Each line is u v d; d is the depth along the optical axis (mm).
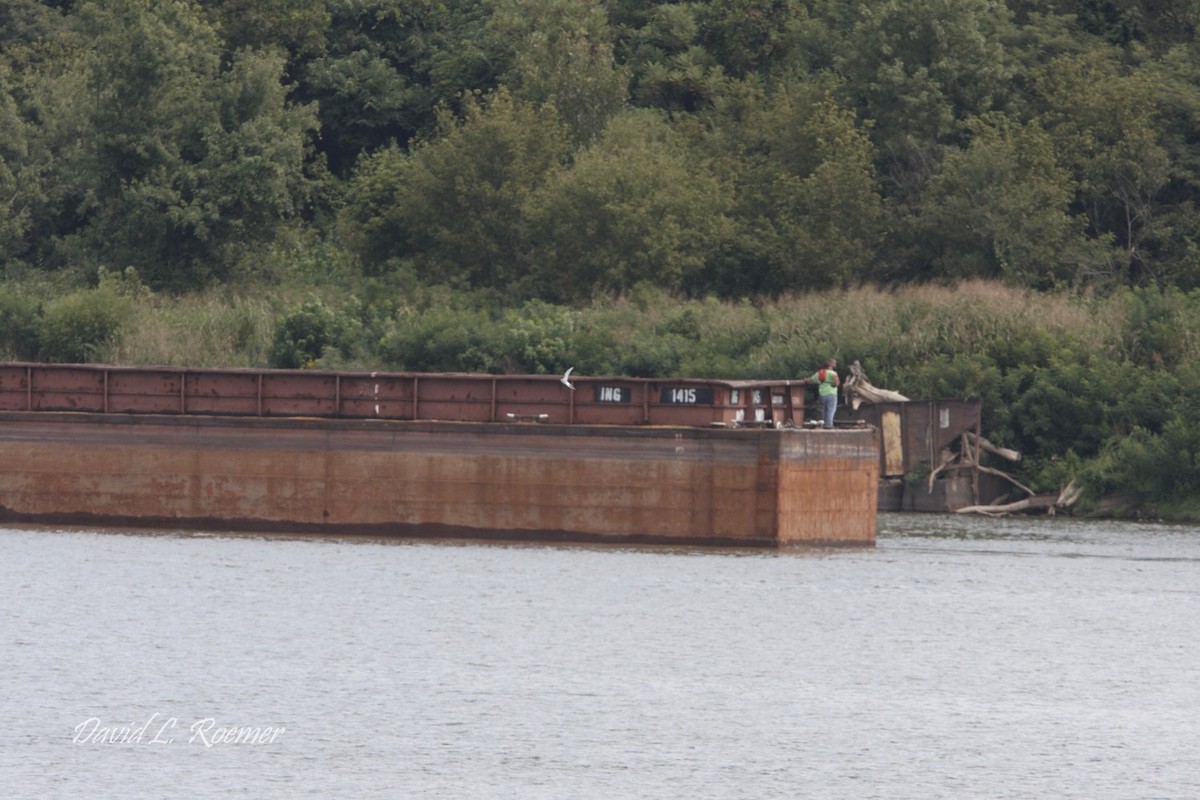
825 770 112312
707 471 188000
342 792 106312
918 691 132000
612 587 166750
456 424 193375
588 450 190250
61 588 163750
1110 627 154500
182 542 191625
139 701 125062
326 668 134750
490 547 189875
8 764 110875
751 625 152125
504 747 115625
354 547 189250
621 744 116875
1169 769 113562
